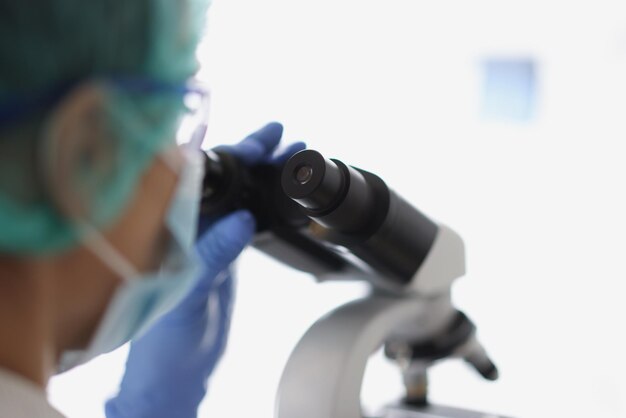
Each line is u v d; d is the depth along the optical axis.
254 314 1.58
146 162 0.48
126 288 0.51
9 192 0.42
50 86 0.43
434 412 0.95
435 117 1.72
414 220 0.74
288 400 0.73
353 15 1.65
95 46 0.44
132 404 0.81
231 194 0.73
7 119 0.42
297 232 0.77
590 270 1.74
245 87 1.53
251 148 0.77
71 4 0.43
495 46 1.70
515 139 1.75
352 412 0.72
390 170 1.69
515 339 1.75
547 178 1.75
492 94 1.73
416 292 0.80
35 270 0.45
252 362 1.57
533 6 1.67
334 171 0.63
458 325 0.88
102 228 0.46
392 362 0.95
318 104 1.63
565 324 1.74
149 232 0.51
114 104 0.44
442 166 1.74
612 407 1.64
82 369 1.24
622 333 1.71
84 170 0.42
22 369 0.47
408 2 1.67
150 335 0.81
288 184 0.63
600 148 1.71
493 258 1.78
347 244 0.71
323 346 0.74
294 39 1.60
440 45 1.70
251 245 0.80
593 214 1.73
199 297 0.76
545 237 1.76
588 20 1.66
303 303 1.57
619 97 1.68
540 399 1.65
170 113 0.51
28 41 0.42
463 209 1.78
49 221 0.43
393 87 1.69
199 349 0.83
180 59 0.51
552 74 1.71
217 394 1.53
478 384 1.66
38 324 0.46
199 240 0.72
